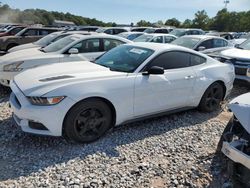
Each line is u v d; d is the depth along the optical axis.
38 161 3.55
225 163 3.61
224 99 6.11
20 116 3.81
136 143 4.17
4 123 4.69
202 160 3.74
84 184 3.12
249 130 2.77
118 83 4.17
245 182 2.95
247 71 6.95
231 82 5.91
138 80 4.36
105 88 4.04
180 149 4.05
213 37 10.69
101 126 4.16
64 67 4.62
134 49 5.03
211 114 5.56
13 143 4.00
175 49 5.02
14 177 3.21
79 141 4.00
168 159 3.75
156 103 4.65
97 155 3.76
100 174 3.32
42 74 4.24
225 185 3.20
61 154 3.74
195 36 10.91
